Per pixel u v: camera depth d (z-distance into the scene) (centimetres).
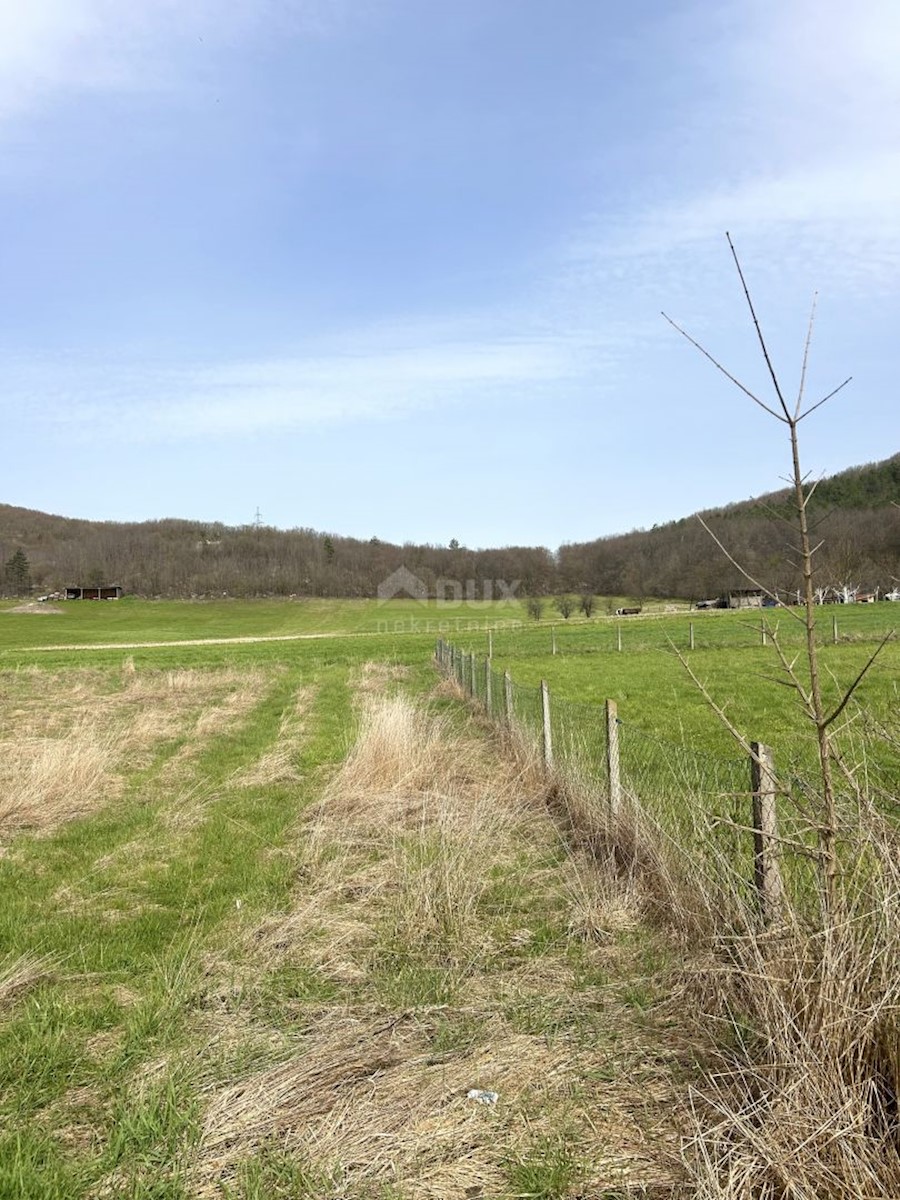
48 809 927
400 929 523
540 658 3097
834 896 317
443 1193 284
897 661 1981
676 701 1723
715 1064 339
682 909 467
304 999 444
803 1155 261
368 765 951
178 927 578
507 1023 399
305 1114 333
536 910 555
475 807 771
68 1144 329
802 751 1009
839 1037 286
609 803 666
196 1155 313
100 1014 439
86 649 5284
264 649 4628
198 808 921
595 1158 297
